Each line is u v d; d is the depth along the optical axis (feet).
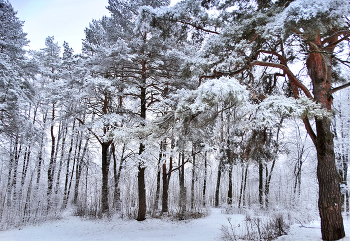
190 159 52.03
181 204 45.24
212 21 23.86
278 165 76.02
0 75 32.50
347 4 12.99
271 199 53.11
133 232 34.06
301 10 13.69
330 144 19.70
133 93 42.63
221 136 56.24
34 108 52.47
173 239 29.37
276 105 15.99
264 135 25.61
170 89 43.14
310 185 50.80
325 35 20.70
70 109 46.37
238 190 97.30
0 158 44.57
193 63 23.77
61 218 43.91
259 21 19.19
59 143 60.90
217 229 33.88
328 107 20.77
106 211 45.55
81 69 39.11
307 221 28.55
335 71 25.81
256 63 21.99
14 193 44.55
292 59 26.66
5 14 40.40
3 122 35.68
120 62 37.58
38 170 52.16
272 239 21.83
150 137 24.17
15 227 37.52
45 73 51.11
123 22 45.09
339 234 17.85
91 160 60.13
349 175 43.78
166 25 24.71
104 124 40.42
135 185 56.29
